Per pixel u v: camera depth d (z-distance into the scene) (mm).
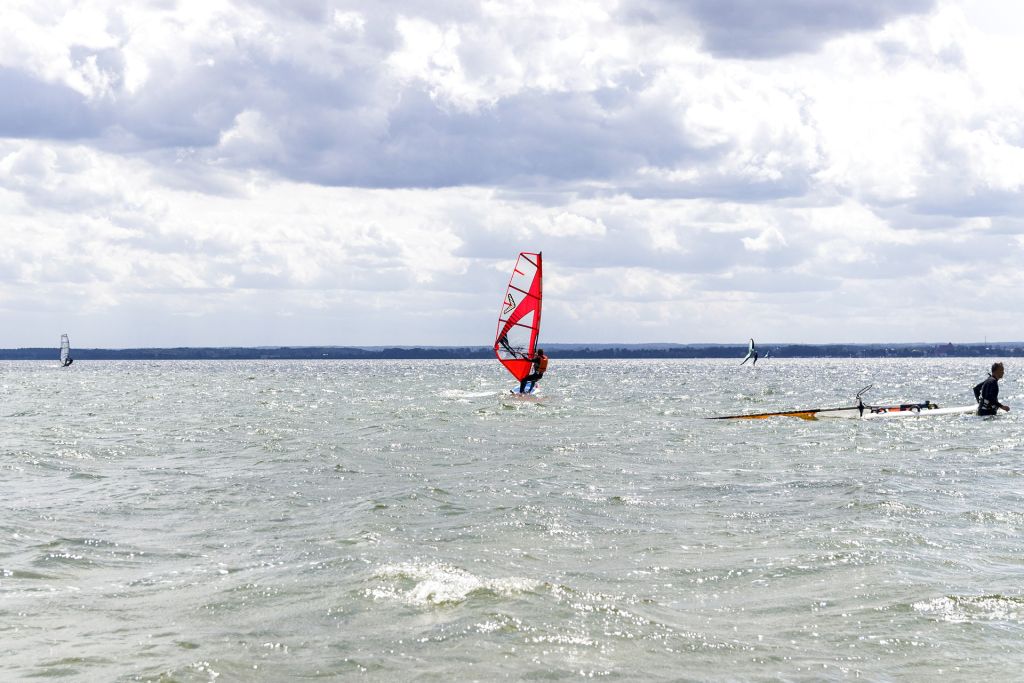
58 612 9234
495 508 14672
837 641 8352
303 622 8828
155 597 9742
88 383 82750
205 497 16125
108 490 16969
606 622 8797
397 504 14961
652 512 14414
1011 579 10219
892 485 16859
